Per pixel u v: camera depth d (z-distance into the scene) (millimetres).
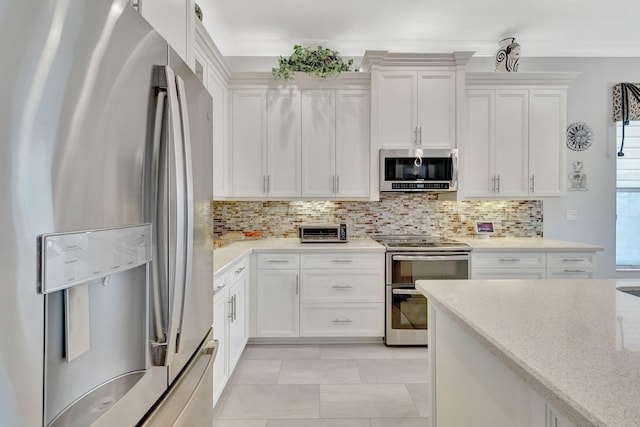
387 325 3102
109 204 733
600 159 3709
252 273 3100
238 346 2605
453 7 2902
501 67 3404
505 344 894
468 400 1166
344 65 3232
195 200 1245
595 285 1554
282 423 2018
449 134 3291
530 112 3369
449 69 3275
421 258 3070
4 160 514
